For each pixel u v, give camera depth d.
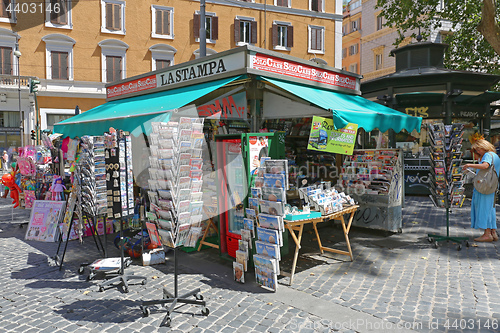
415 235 6.62
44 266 5.18
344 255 5.45
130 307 3.76
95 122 6.27
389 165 6.64
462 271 4.66
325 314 3.50
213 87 5.41
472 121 11.51
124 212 4.30
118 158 4.23
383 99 11.47
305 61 6.30
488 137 11.61
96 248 6.07
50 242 6.56
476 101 11.31
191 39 24.56
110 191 4.25
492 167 5.81
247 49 5.34
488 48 15.71
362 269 4.81
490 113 12.59
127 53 23.38
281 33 26.41
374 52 31.97
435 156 5.96
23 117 22.16
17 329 3.31
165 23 23.98
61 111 22.41
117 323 3.41
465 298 3.81
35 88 16.44
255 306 3.71
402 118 6.27
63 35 21.95
